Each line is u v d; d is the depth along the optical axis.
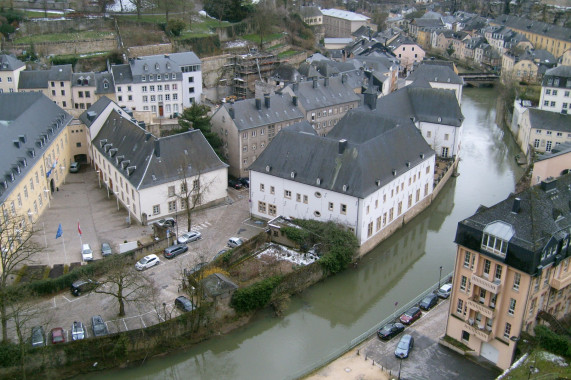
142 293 69.81
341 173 84.88
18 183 83.50
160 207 93.00
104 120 113.00
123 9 177.12
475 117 169.38
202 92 152.00
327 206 86.00
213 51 170.38
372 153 87.12
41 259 80.19
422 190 101.75
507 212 59.41
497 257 57.91
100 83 130.25
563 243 58.72
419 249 92.12
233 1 189.75
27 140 94.50
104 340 62.41
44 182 97.56
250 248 83.19
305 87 131.88
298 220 87.19
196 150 97.44
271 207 93.06
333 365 62.16
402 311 71.94
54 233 88.81
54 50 150.88
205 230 90.56
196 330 67.62
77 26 161.12
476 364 62.16
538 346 58.75
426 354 63.66
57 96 129.12
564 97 144.38
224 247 84.62
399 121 100.56
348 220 84.25
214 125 117.75
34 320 67.19
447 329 65.56
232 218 95.31
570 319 65.50
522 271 56.09
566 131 126.12
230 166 116.00
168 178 92.69
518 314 58.34
